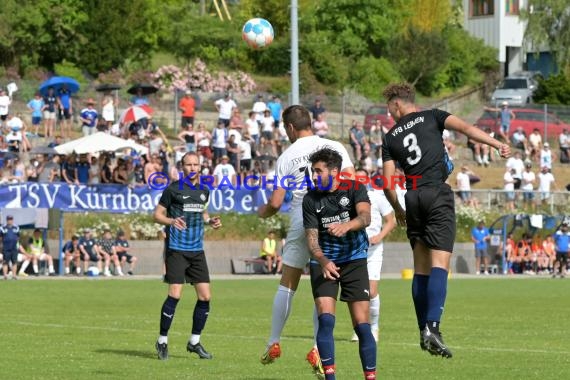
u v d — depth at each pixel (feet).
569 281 214.90
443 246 66.28
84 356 81.05
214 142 251.60
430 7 473.67
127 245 219.82
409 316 123.34
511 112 336.90
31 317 117.08
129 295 155.94
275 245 234.99
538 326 110.52
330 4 445.78
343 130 312.71
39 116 272.92
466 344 92.43
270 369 74.59
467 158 329.31
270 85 384.68
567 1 441.68
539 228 257.34
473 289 183.11
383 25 451.94
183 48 400.88
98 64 371.56
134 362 77.82
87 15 371.97
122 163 229.25
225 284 193.67
